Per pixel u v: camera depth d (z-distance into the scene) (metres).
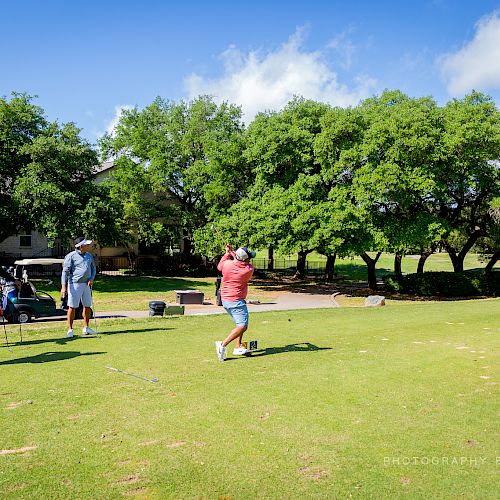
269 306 20.12
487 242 31.95
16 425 4.65
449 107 26.11
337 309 16.62
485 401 5.34
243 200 28.95
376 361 7.21
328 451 4.10
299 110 27.95
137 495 3.41
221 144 32.09
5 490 3.47
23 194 24.97
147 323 12.45
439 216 26.58
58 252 36.19
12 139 26.61
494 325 11.41
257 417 4.86
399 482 3.59
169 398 5.44
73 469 3.78
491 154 22.98
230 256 7.61
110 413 4.98
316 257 62.69
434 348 8.29
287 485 3.55
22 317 13.71
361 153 23.38
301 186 25.39
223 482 3.59
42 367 6.91
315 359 7.35
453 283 25.84
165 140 36.78
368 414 4.93
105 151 37.97
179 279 33.94
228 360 7.33
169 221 39.06
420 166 22.77
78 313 14.30
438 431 4.51
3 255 35.31
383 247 23.36
